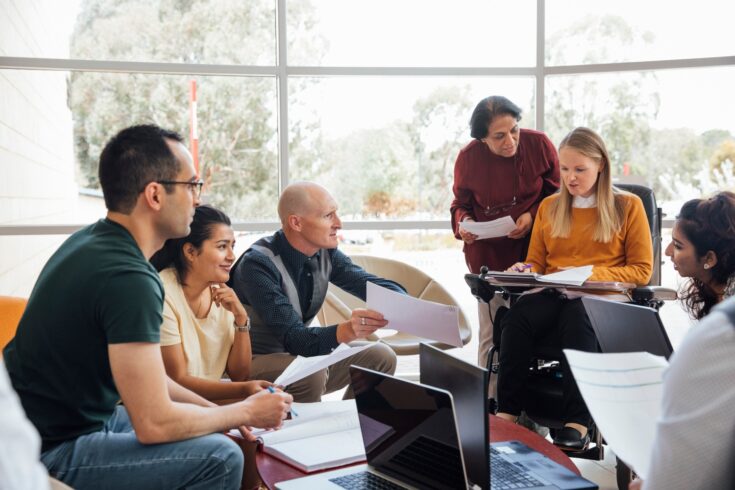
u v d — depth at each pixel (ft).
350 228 15.76
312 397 9.36
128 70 14.75
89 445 6.15
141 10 14.78
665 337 6.17
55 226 14.58
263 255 9.51
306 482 5.74
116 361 5.84
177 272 8.40
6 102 14.53
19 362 6.16
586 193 10.68
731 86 15.10
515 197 12.01
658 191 15.51
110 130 14.82
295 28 15.34
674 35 15.24
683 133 15.33
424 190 15.83
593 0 15.38
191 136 15.15
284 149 15.40
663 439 3.58
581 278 9.34
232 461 6.17
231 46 15.15
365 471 5.96
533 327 9.80
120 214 6.40
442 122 15.72
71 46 14.58
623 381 4.69
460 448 5.04
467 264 12.44
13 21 14.34
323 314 12.43
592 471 10.73
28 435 3.33
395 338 12.96
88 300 5.94
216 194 15.33
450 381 5.79
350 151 15.66
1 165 14.47
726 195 7.50
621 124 15.49
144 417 5.90
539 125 15.66
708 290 7.81
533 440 6.77
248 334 8.84
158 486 6.08
